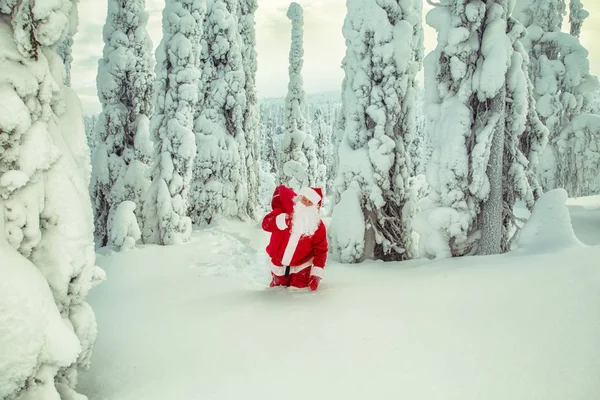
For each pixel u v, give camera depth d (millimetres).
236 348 2514
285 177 18719
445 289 3172
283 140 19047
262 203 26375
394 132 6566
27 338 1667
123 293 4848
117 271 6570
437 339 2328
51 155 1923
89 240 2109
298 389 1977
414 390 1873
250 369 2229
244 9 15055
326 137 41031
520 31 5848
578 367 1875
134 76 10523
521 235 4648
